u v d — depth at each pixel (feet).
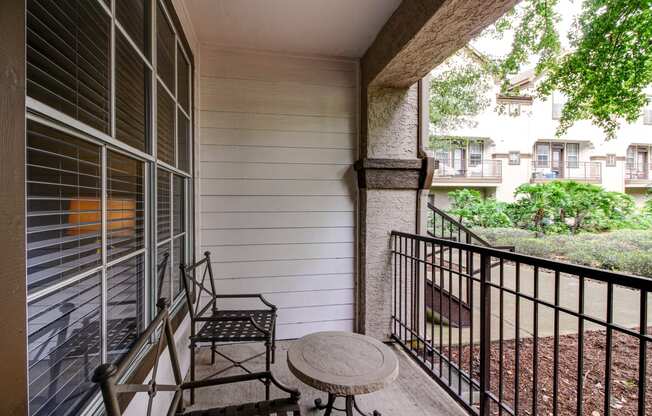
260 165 8.79
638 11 13.58
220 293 8.59
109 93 3.48
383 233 8.85
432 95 18.60
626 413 6.48
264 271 8.82
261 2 6.73
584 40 15.19
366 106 8.76
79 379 2.99
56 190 2.67
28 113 2.26
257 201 8.77
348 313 9.30
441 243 6.68
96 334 3.23
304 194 9.03
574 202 27.25
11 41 1.87
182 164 7.08
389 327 8.93
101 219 3.31
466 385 7.04
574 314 3.71
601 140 37.37
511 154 36.11
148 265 4.62
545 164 37.55
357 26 7.59
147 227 4.61
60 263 2.72
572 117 17.16
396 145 8.85
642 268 16.87
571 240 22.84
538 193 28.94
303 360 4.61
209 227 8.53
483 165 36.04
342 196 9.25
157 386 3.16
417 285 7.84
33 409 2.43
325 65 9.14
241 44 8.46
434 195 36.29
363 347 5.07
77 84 2.93
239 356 7.95
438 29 5.88
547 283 16.01
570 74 16.01
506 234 26.05
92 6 3.19
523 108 35.60
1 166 1.79
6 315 1.82
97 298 3.26
